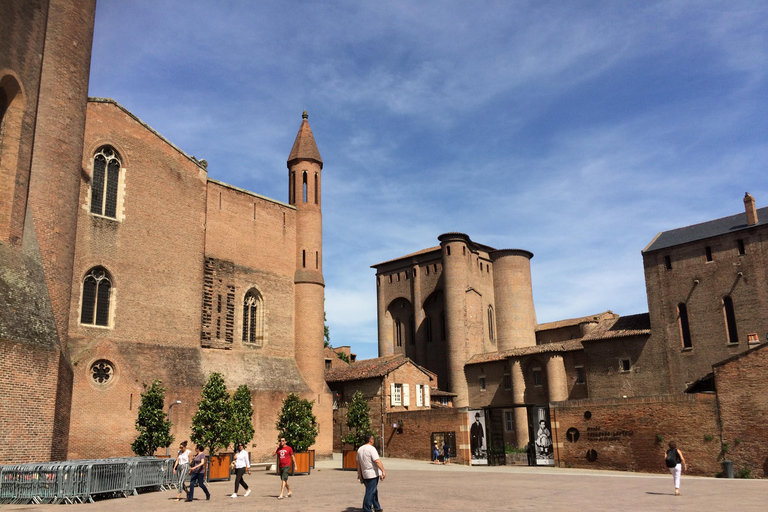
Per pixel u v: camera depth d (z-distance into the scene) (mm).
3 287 22406
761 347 29594
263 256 45094
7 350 21359
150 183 37906
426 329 74125
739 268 47688
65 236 27578
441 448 41156
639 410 33031
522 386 55906
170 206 38938
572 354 54031
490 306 76875
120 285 34969
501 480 26047
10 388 21375
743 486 23219
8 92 24781
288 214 47875
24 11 25234
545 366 54500
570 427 35750
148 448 29969
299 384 44031
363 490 22125
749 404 29547
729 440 29812
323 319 47562
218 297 41125
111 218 35188
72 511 16500
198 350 38812
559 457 35844
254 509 16516
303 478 29656
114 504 18484
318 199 49625
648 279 52156
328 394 45844
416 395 51188
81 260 33188
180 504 18312
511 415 57375
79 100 29422
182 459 22234
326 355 68875
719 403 30453
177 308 38000
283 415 35375
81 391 31016
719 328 47656
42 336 23266
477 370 62688
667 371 48719
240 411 32125
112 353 32688
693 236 51812
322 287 47938
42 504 18391
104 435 31469
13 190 24328
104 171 35562
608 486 23000
